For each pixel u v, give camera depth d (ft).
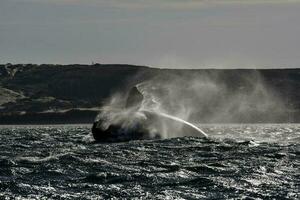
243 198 242.99
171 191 254.88
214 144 448.24
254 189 261.03
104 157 360.69
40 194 245.45
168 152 391.45
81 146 446.60
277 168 321.52
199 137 500.33
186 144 444.55
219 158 361.92
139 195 246.27
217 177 287.89
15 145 468.34
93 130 487.20
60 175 292.61
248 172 305.53
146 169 313.32
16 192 248.52
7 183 264.11
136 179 281.33
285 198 243.60
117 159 352.08
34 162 334.65
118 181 276.00
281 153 384.68
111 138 476.95
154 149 408.67
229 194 250.16
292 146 447.01
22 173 297.12
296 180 284.20
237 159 357.20
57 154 375.86
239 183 274.16
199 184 270.05
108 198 240.12
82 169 311.68
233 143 459.32
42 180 277.64
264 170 313.12
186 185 268.00
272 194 250.98
